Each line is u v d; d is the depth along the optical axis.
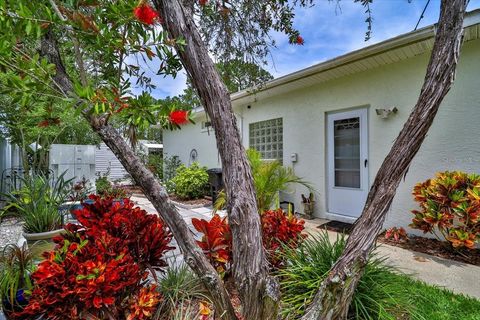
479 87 3.27
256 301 1.29
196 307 1.92
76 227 2.01
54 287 1.47
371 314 1.79
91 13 1.24
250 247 1.30
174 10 1.29
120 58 1.36
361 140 4.47
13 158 6.88
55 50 1.42
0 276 1.93
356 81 4.49
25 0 1.03
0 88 1.11
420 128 1.60
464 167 3.39
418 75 3.76
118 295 1.70
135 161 1.32
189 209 6.21
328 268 1.99
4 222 4.70
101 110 1.13
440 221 3.15
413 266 2.84
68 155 5.95
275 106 5.99
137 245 1.96
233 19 2.95
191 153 9.63
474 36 3.19
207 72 1.32
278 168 3.67
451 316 1.94
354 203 4.61
